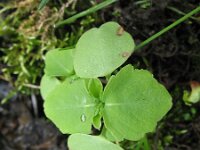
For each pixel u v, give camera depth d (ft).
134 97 0.25
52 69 0.30
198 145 0.36
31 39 0.37
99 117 0.27
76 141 0.27
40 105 0.42
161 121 0.35
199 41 0.33
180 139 0.36
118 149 0.26
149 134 0.35
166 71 0.35
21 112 0.43
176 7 0.32
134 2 0.33
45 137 0.42
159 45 0.33
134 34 0.33
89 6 0.34
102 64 0.26
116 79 0.25
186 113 0.35
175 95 0.35
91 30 0.27
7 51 0.39
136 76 0.25
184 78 0.35
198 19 0.32
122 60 0.26
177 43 0.33
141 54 0.34
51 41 0.36
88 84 0.27
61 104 0.28
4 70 0.40
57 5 0.35
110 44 0.26
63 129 0.28
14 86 0.41
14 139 0.43
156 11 0.32
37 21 0.36
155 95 0.25
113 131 0.26
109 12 0.34
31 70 0.39
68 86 0.28
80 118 0.27
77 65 0.27
